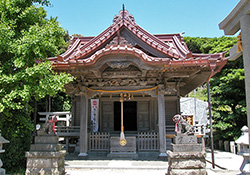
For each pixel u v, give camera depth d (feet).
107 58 35.63
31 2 29.19
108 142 41.88
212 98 58.80
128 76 40.16
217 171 31.83
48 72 25.27
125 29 39.73
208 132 70.13
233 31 18.15
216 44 73.41
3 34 23.84
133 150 40.32
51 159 24.21
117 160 37.63
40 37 24.17
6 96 23.38
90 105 53.72
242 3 15.37
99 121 53.83
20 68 26.04
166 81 40.75
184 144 24.21
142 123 53.62
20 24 28.14
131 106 56.75
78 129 48.03
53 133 25.91
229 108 55.72
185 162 23.52
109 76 40.19
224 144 57.67
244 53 15.52
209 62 34.86
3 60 27.02
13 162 28.63
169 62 34.68
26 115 30.68
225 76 56.80
